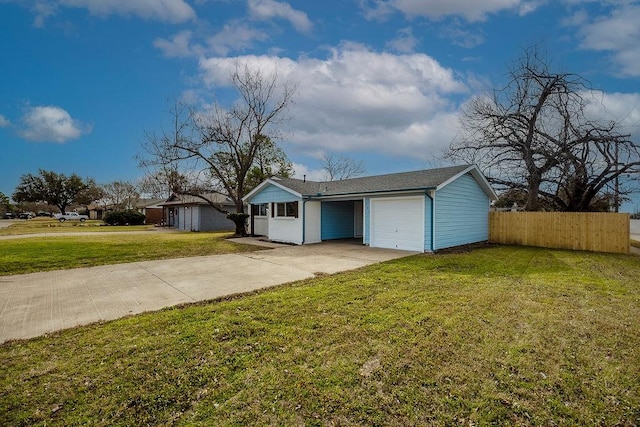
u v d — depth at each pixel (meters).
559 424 2.30
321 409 2.47
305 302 5.14
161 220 36.00
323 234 15.40
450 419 2.35
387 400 2.57
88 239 16.56
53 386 2.79
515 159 17.08
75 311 4.85
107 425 2.30
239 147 20.62
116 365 3.14
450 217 12.34
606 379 2.85
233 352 3.40
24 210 70.31
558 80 15.85
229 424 2.31
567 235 12.41
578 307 4.82
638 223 22.75
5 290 6.14
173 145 18.98
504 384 2.78
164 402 2.56
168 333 3.92
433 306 4.86
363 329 3.98
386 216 12.56
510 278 6.84
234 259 10.00
